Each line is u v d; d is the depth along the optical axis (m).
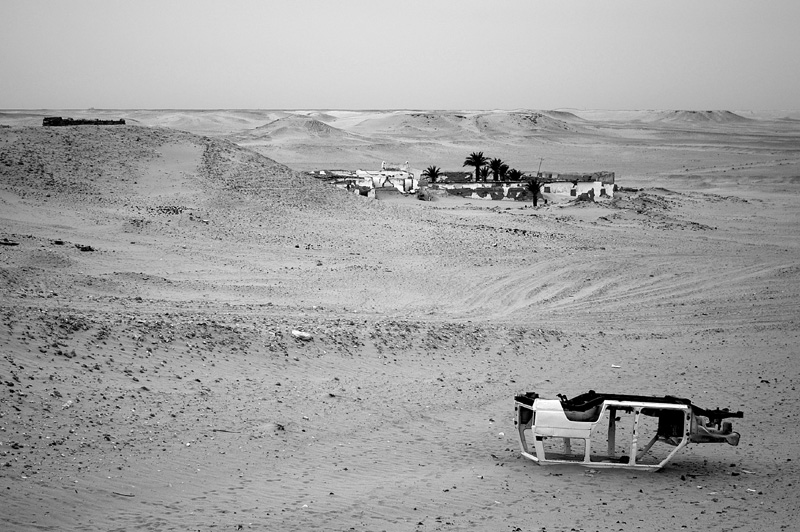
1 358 17.27
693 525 12.02
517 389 21.52
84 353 18.97
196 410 16.86
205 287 35.78
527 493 13.48
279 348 22.19
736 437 15.02
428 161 180.88
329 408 18.23
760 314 35.31
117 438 14.61
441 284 39.97
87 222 48.84
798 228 68.25
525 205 77.88
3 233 42.53
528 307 36.00
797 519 12.31
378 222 55.88
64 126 69.88
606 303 37.31
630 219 68.12
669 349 27.95
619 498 13.32
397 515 12.19
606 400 15.21
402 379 21.50
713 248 54.47
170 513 11.75
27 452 13.27
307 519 11.80
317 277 39.97
